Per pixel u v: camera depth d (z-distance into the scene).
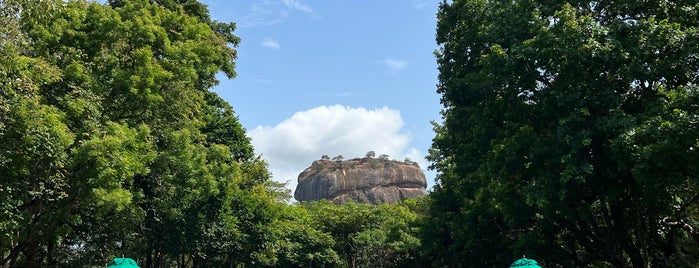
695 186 14.62
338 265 52.22
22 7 11.78
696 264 16.28
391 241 43.22
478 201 20.98
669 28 13.77
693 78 14.07
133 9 18.62
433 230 30.03
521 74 16.33
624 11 15.66
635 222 16.70
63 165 13.15
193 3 27.69
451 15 22.09
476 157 20.95
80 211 17.09
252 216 29.97
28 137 12.22
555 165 15.20
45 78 13.34
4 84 11.76
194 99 21.53
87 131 14.42
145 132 16.19
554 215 17.23
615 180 15.41
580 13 16.02
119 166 14.27
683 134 12.18
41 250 20.50
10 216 12.52
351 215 51.47
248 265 31.72
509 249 22.28
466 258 27.64
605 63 14.27
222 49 26.12
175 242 24.72
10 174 12.77
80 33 16.77
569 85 15.30
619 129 13.61
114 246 20.55
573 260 19.36
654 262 17.02
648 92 14.73
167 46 18.55
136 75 16.86
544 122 16.58
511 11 17.48
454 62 21.98
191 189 21.19
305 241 45.62
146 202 21.41
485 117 19.06
